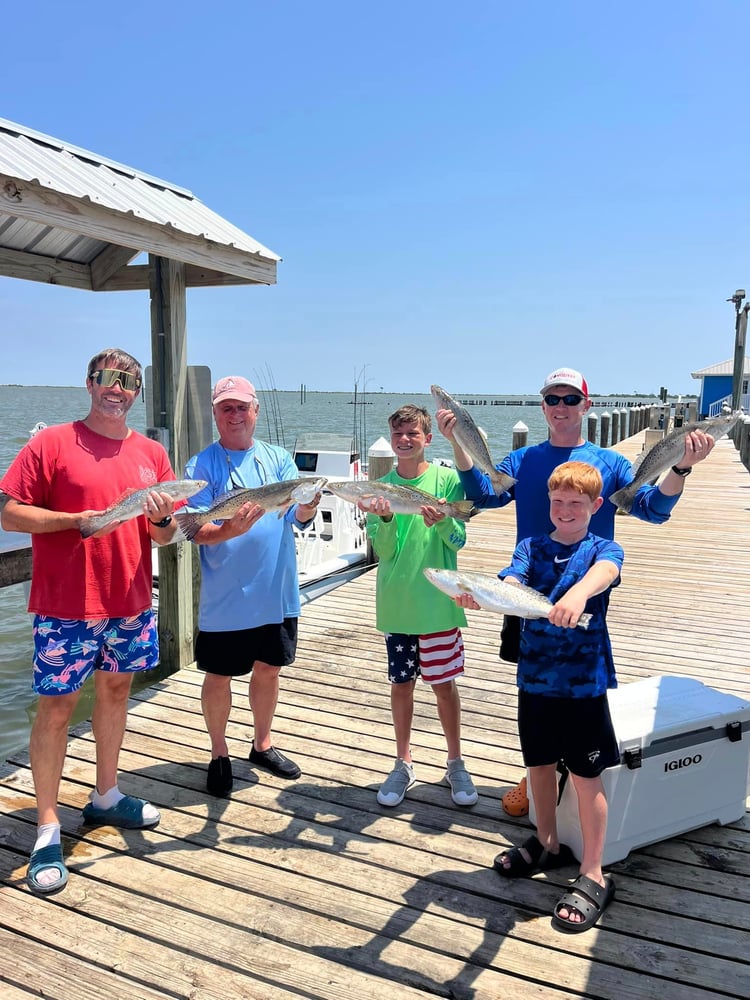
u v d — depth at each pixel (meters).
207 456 3.64
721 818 3.27
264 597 3.52
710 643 5.92
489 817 3.42
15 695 6.44
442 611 3.39
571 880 2.96
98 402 2.99
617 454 3.24
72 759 3.94
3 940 2.60
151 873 2.99
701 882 2.91
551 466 3.19
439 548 3.44
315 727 4.39
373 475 7.81
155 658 3.28
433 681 3.46
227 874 2.98
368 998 2.36
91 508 2.96
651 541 9.73
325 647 5.83
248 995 2.37
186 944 2.59
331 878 2.96
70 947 2.57
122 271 5.25
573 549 2.81
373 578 8.09
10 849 3.12
